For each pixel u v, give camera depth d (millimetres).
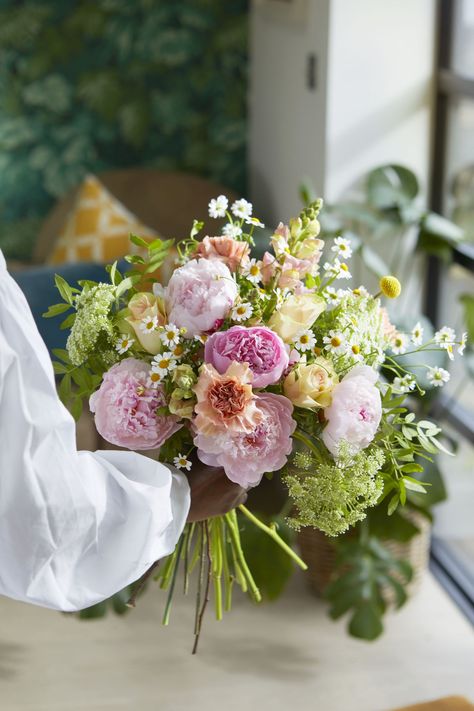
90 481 1128
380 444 1441
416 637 2838
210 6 4020
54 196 4133
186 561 1453
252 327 1222
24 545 1091
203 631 2840
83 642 2779
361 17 2949
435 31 2980
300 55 3273
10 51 3979
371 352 1311
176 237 3658
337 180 3057
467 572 3133
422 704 1877
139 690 2574
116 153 4137
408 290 3133
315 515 1252
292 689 2592
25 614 2912
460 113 2947
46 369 1085
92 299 1283
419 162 3070
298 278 1299
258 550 2701
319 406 1229
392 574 2922
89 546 1137
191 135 4148
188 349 1246
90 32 4000
